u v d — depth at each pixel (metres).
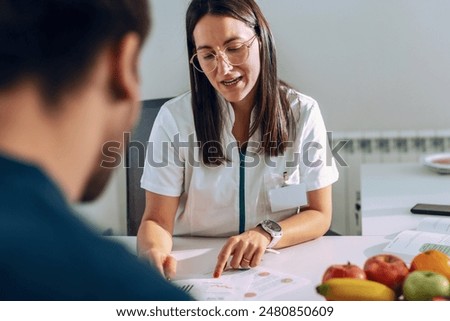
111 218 2.55
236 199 1.64
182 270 1.33
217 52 1.50
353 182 2.73
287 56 2.70
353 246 1.42
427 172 2.12
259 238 1.37
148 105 1.85
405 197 1.81
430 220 1.54
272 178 1.64
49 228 0.32
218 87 1.53
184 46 2.66
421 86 2.69
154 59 2.67
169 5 2.64
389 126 2.74
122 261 0.33
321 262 1.33
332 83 2.72
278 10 2.66
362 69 2.70
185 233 1.69
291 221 1.49
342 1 2.64
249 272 1.29
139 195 1.83
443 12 2.62
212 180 1.63
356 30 2.66
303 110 1.68
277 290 1.17
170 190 1.60
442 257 1.12
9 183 0.32
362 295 1.05
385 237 1.47
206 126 1.60
